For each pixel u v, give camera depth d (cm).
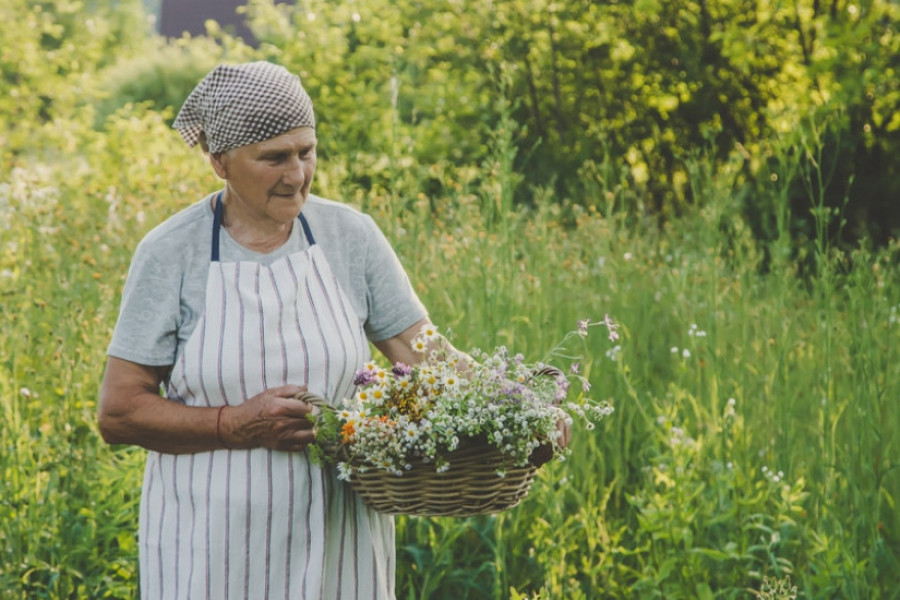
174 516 255
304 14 1246
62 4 2444
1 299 487
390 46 1197
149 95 1647
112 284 516
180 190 694
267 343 250
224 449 251
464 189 634
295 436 246
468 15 1208
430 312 495
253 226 258
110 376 252
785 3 1004
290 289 254
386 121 1102
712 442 427
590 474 414
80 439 416
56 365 438
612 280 580
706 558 388
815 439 441
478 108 1175
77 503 394
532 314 500
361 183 829
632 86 1153
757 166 904
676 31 1140
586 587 390
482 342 466
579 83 1177
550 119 1200
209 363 249
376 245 270
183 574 253
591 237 618
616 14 1156
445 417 236
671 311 579
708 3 1110
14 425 400
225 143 245
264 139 243
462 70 1214
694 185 624
